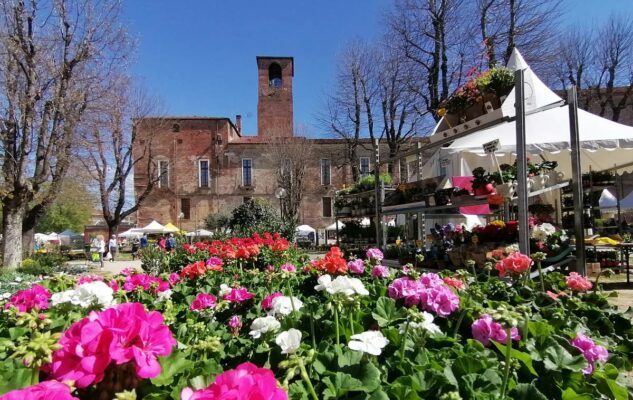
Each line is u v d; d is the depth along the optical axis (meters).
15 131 12.77
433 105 18.73
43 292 2.38
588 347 1.68
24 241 15.47
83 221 45.72
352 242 11.36
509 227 4.80
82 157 16.05
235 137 42.12
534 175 4.94
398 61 21.27
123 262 21.55
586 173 9.78
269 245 6.54
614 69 23.50
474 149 7.00
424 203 5.91
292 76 42.66
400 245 7.39
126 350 0.93
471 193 5.10
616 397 1.45
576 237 4.36
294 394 1.13
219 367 1.28
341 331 1.71
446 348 1.59
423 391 1.22
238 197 37.25
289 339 1.34
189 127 37.69
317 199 36.66
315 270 3.15
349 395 1.21
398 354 1.48
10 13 11.70
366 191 10.12
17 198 12.82
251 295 2.50
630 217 18.25
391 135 23.27
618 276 7.52
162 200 36.88
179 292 3.15
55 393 0.81
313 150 34.38
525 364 1.47
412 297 1.99
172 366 1.17
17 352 0.95
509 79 4.41
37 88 12.41
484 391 1.26
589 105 25.34
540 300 2.51
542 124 7.13
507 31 17.48
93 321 0.97
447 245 5.41
